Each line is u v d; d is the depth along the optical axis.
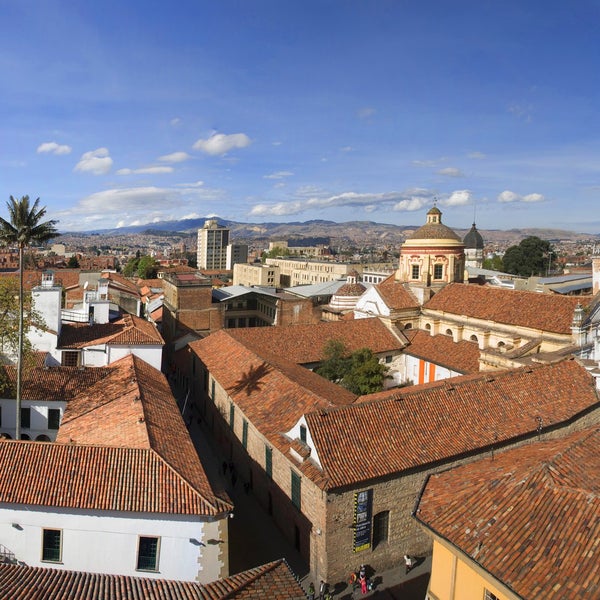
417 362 65.00
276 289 111.56
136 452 31.16
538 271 161.25
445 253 72.25
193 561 28.86
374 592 31.92
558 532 20.62
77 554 28.86
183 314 83.25
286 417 40.59
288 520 36.81
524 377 43.06
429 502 25.45
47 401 44.22
